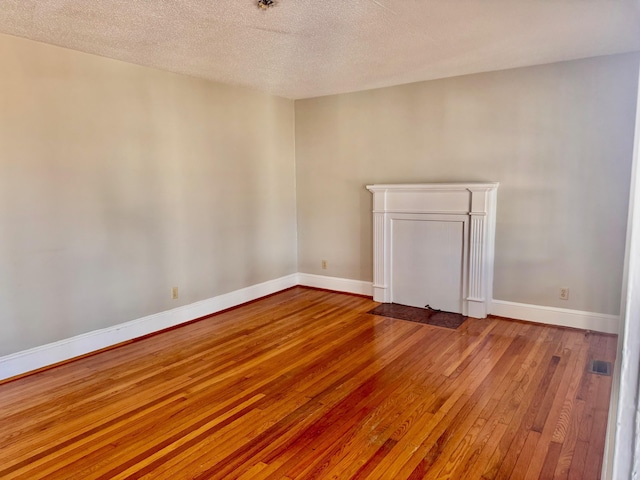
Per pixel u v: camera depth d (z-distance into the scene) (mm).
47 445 2188
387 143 4559
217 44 3088
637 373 428
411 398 2602
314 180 5160
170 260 3949
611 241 3514
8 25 2691
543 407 2467
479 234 3928
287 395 2672
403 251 4449
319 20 2658
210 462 2041
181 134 3961
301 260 5395
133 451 2133
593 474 1899
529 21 2678
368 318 4125
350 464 2010
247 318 4207
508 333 3637
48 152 3076
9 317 2943
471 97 4004
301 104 5137
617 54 3350
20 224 2965
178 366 3125
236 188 4547
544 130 3693
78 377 2963
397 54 3355
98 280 3426
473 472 1936
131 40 2986
